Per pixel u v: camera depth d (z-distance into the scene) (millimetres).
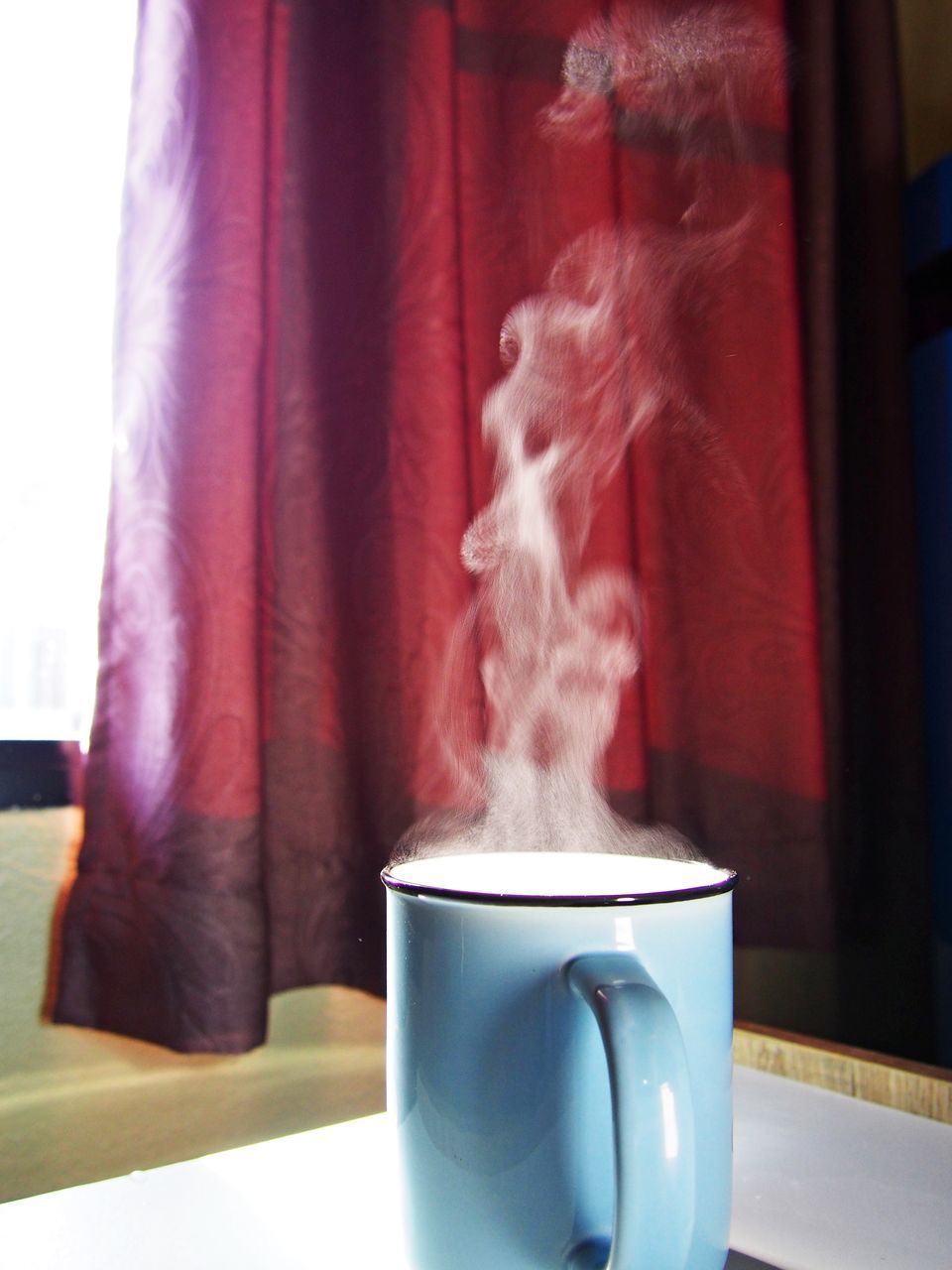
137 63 625
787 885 785
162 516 586
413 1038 295
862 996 857
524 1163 273
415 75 678
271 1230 353
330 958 669
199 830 564
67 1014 589
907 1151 409
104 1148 612
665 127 825
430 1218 288
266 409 632
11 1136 592
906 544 858
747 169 834
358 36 706
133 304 608
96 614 603
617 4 793
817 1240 336
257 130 612
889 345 876
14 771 608
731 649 812
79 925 592
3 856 603
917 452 898
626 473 748
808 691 795
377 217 680
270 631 666
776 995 824
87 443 680
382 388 669
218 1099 646
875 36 907
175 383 593
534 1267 273
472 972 281
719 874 324
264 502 628
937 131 1014
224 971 557
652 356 809
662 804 795
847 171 926
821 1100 467
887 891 849
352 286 696
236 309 596
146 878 575
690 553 828
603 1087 270
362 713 665
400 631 648
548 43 771
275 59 683
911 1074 453
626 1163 233
